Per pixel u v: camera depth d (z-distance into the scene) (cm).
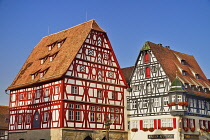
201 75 5481
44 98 4369
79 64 4388
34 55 5353
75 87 4291
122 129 4850
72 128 4112
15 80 5097
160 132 4572
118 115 4841
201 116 4859
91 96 4475
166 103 4597
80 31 4797
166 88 4628
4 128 6600
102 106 4606
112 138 4656
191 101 4697
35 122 4472
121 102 4931
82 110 4303
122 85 4984
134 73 5100
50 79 4253
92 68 4569
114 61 4959
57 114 4094
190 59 5662
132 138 4903
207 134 4853
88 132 4316
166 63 4891
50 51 5006
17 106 4847
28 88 4725
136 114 4931
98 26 4869
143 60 5000
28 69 5084
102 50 4781
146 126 4775
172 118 4481
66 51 4584
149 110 4778
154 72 4825
